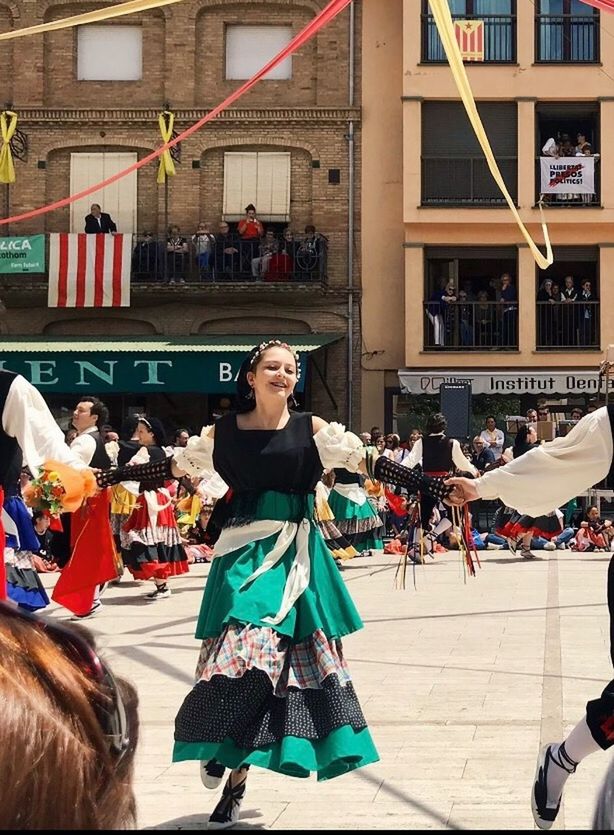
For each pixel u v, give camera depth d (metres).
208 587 4.66
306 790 4.78
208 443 4.85
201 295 25.64
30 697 1.04
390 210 26.08
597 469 4.08
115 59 26.19
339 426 4.73
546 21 25.66
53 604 11.80
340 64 26.08
